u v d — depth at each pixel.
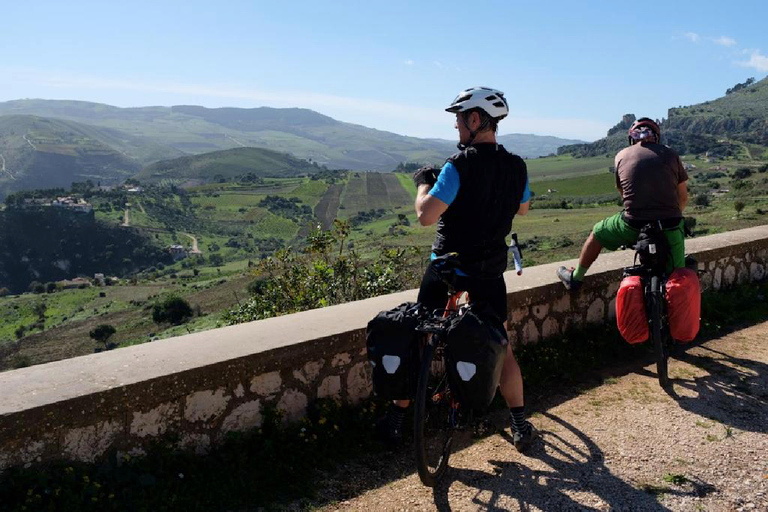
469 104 2.69
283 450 2.98
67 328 107.19
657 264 3.93
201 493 2.62
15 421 2.34
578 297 4.79
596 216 114.75
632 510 2.50
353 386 3.42
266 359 3.02
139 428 2.68
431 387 3.12
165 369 2.75
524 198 2.83
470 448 3.10
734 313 5.54
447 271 2.62
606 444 3.10
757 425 3.32
